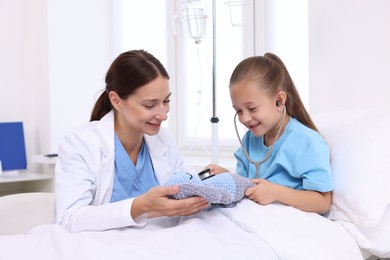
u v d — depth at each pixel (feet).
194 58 8.73
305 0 6.97
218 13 8.13
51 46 9.35
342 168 3.63
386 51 4.97
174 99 9.19
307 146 3.60
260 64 3.72
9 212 4.93
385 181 3.48
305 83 7.00
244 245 2.79
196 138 8.75
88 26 9.90
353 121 4.02
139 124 3.74
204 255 2.59
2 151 9.23
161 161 4.27
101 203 3.79
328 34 5.49
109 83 3.83
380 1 4.99
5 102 9.86
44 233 2.84
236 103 3.71
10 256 2.52
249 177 4.08
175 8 9.07
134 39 9.95
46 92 9.45
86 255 2.45
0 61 9.79
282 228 3.04
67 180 3.56
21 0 9.97
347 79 5.32
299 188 3.68
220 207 3.36
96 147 3.81
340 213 3.54
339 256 3.01
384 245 3.49
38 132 9.88
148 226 3.27
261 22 7.54
